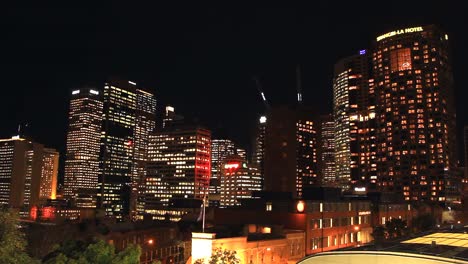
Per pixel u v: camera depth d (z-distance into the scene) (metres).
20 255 34.28
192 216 179.50
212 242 66.19
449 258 33.56
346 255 38.00
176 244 112.69
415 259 35.00
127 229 115.50
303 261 40.31
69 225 102.69
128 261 40.66
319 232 103.25
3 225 34.62
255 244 79.00
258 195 122.75
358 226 121.62
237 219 106.69
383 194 159.25
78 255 39.41
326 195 116.31
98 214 154.38
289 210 101.00
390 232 108.56
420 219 126.75
